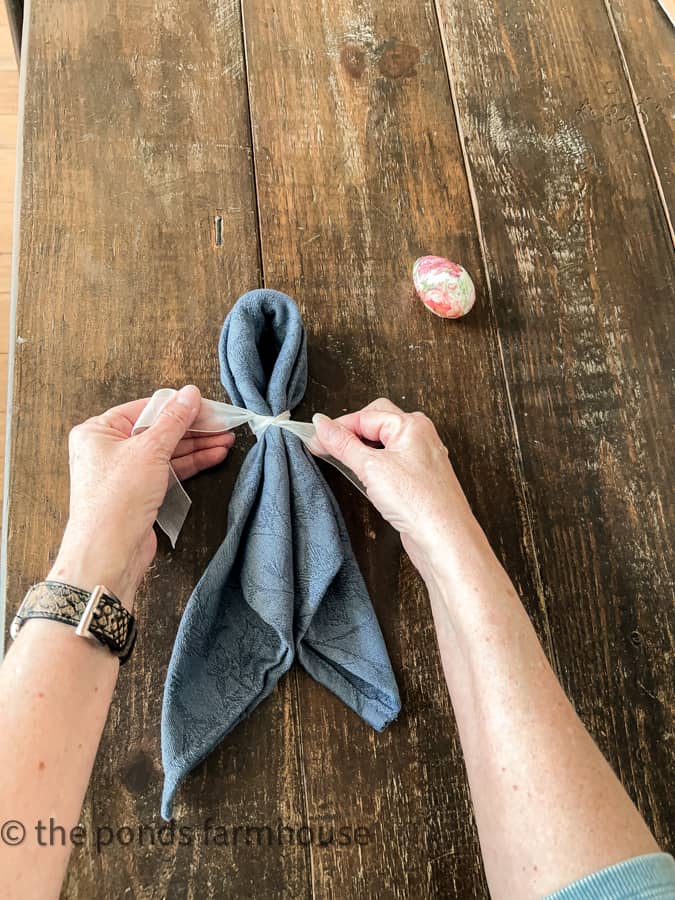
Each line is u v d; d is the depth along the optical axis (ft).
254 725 1.82
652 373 2.36
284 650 1.81
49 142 2.40
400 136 2.57
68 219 2.31
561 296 2.43
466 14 2.79
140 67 2.54
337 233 2.41
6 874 1.22
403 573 2.03
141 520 1.70
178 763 1.68
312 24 2.70
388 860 1.75
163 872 1.69
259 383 2.10
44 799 1.31
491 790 1.38
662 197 2.60
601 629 2.04
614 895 1.15
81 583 1.54
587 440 2.26
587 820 1.27
